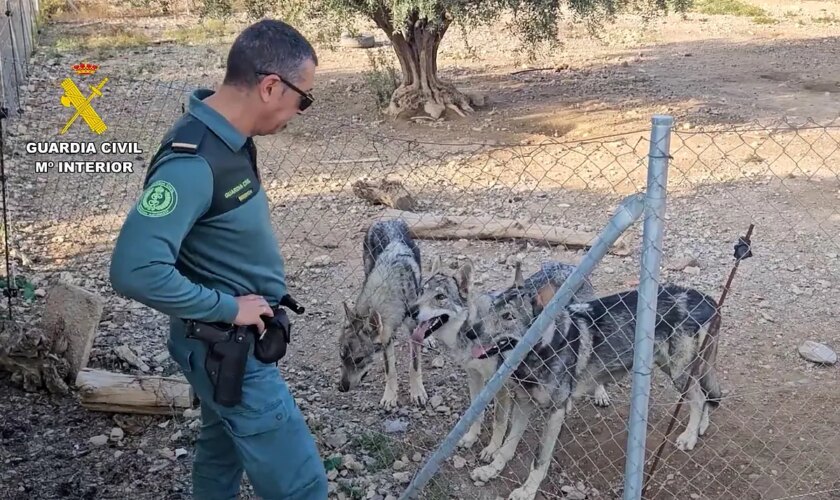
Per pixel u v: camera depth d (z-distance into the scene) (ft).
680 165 31.42
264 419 8.65
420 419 15.93
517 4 34.78
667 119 8.29
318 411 16.06
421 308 13.97
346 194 28.96
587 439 15.15
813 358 17.62
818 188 28.45
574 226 25.34
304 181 30.53
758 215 26.25
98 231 25.36
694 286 21.40
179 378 15.67
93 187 29.43
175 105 40.86
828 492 13.42
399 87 41.34
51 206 27.48
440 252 23.85
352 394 16.89
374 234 17.69
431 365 18.04
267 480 8.90
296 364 17.97
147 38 62.03
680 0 38.19
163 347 18.02
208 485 10.51
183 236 7.66
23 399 15.44
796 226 25.23
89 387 14.88
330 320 19.94
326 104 43.55
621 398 16.52
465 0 34.37
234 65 7.99
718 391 14.56
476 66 53.11
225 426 8.84
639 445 9.45
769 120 37.81
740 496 13.42
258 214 8.43
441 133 37.63
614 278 22.00
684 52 57.36
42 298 20.22
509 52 57.06
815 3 81.41
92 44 59.00
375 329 15.74
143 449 14.20
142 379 15.19
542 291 13.60
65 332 16.30
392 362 16.22
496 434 14.47
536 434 14.75
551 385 12.95
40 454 13.93
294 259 23.59
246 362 8.29
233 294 8.54
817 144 33.42
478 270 22.52
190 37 62.54
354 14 36.91
